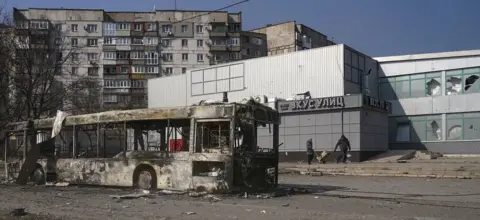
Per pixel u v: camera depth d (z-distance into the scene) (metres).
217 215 10.42
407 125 39.44
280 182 20.38
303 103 33.84
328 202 12.99
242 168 14.77
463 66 36.91
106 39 91.69
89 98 53.72
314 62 36.38
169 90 48.09
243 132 15.05
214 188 14.59
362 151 31.23
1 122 35.09
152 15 96.25
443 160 28.84
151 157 16.05
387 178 22.36
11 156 21.47
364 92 37.28
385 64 40.56
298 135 34.28
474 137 35.97
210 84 43.72
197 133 15.16
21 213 10.58
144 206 12.14
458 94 36.94
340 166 25.50
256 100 16.94
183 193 14.91
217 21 95.69
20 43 38.75
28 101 38.25
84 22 91.69
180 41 94.62
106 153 17.44
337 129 32.25
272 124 16.38
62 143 19.14
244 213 10.75
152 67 92.50
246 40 98.44
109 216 10.31
